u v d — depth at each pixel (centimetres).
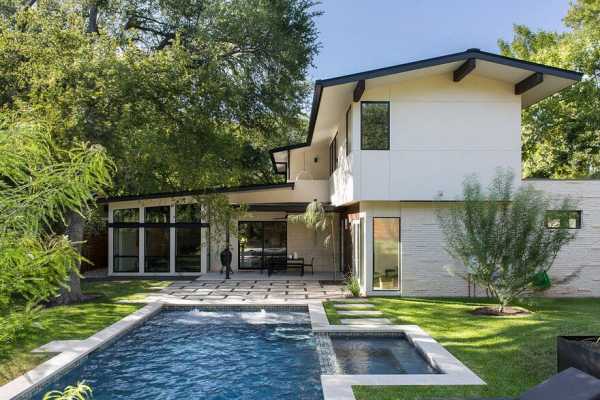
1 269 219
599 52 2234
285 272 2261
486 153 1481
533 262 1160
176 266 2144
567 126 2345
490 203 1184
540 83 1455
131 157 1342
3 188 228
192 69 1525
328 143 2420
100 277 2075
